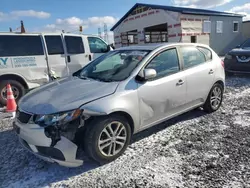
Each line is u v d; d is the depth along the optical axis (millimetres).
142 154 3119
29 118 2697
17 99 5992
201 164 2816
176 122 4242
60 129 2553
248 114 4527
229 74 8789
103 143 2848
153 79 3373
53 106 2662
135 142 3482
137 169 2777
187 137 3588
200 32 16344
